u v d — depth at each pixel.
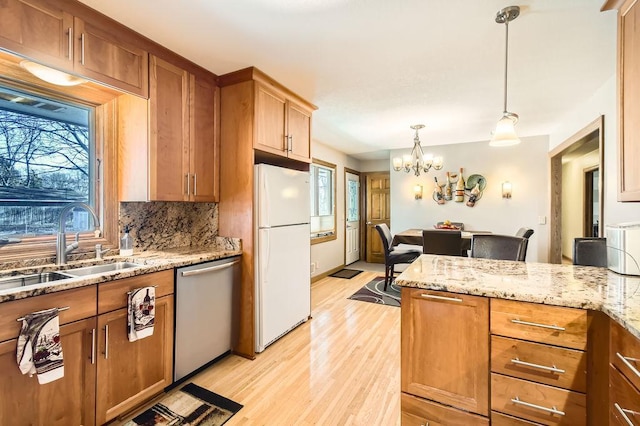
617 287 1.33
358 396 1.96
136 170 2.14
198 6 1.65
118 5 1.64
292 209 2.92
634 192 1.40
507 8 1.66
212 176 2.55
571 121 3.51
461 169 5.03
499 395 1.28
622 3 1.49
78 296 1.50
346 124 3.92
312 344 2.70
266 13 1.71
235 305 2.49
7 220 1.78
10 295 1.26
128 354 1.73
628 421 0.97
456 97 2.99
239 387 2.06
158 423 1.71
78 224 2.09
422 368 1.44
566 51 2.13
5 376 1.28
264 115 2.59
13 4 1.42
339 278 5.24
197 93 2.41
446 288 1.37
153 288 1.83
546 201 4.57
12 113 1.80
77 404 1.51
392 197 5.57
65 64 1.60
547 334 1.20
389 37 1.95
